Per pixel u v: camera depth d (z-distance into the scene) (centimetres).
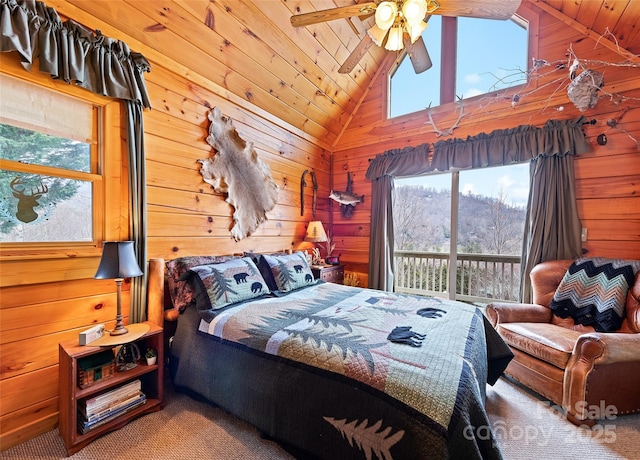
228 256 272
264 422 151
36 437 160
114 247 164
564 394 186
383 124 396
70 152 179
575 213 267
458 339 149
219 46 244
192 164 250
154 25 206
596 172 265
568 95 252
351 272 425
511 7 164
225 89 276
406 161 365
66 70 163
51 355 170
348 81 372
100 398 161
